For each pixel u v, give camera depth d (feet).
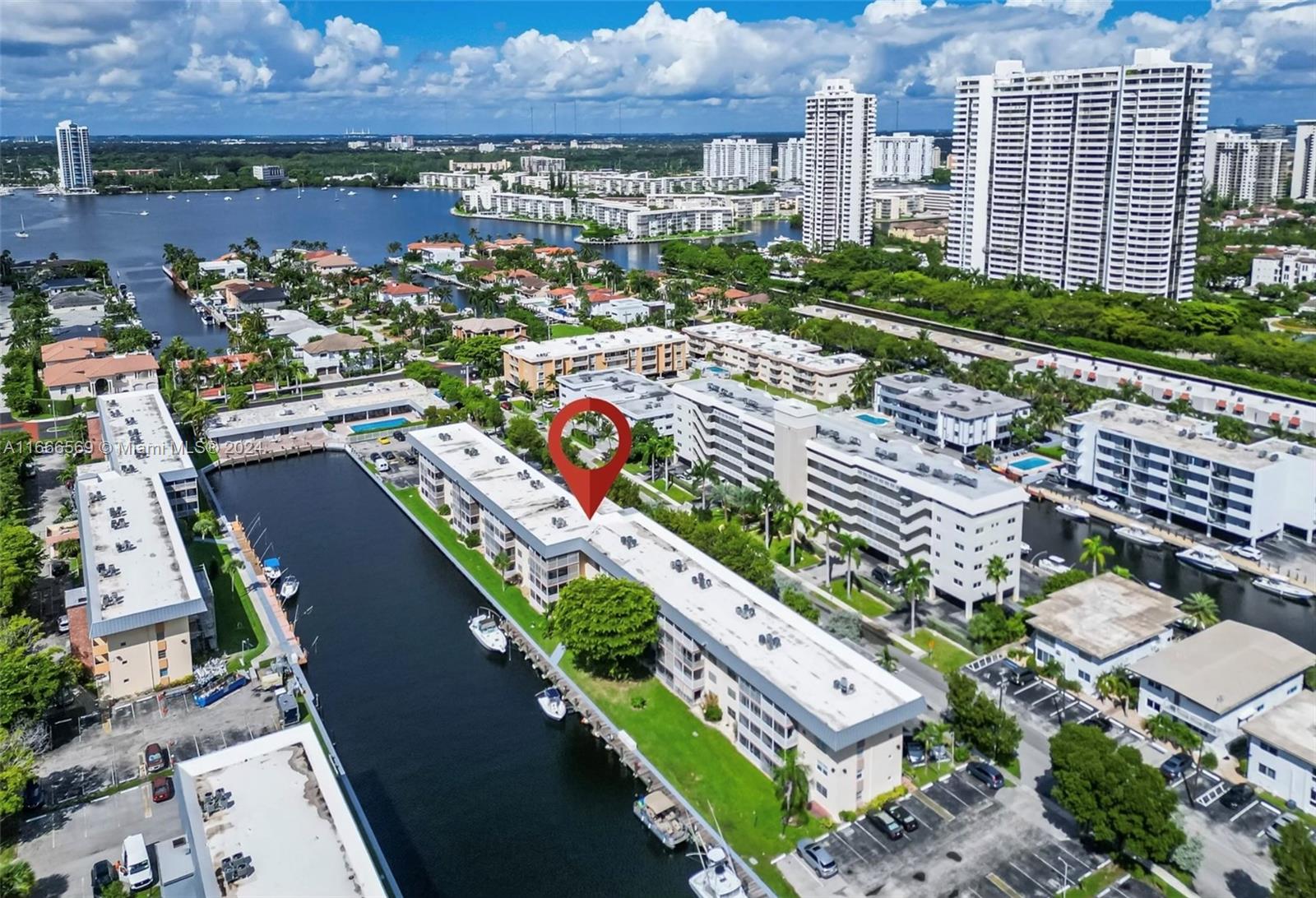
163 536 607.78
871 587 620.49
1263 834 405.18
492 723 507.71
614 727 489.67
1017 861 393.09
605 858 414.82
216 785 376.68
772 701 438.40
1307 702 449.89
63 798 440.86
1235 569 638.94
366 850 346.95
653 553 577.02
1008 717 453.99
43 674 479.41
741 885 385.09
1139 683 488.02
